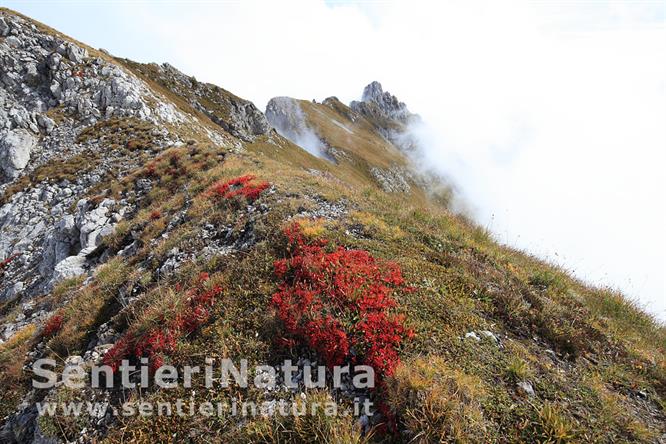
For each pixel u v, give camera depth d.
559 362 7.27
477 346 7.11
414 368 6.11
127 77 48.53
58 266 19.23
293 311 7.80
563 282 10.71
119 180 28.56
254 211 13.98
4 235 28.62
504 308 8.55
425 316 7.75
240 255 10.92
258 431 5.79
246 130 86.56
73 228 23.61
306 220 11.66
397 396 5.76
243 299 8.84
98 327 11.09
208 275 10.31
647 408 6.46
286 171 20.02
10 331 15.73
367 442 5.54
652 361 7.81
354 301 7.89
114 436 6.67
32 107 42.12
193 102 78.94
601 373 7.19
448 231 12.69
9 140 35.69
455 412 5.45
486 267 10.52
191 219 15.95
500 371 6.54
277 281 9.21
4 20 46.88
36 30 48.53
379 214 13.41
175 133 41.69
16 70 44.28
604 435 5.57
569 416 5.77
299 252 10.02
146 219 19.42
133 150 34.50
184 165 25.55
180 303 9.23
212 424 6.30
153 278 12.40
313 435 5.66
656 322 10.20
